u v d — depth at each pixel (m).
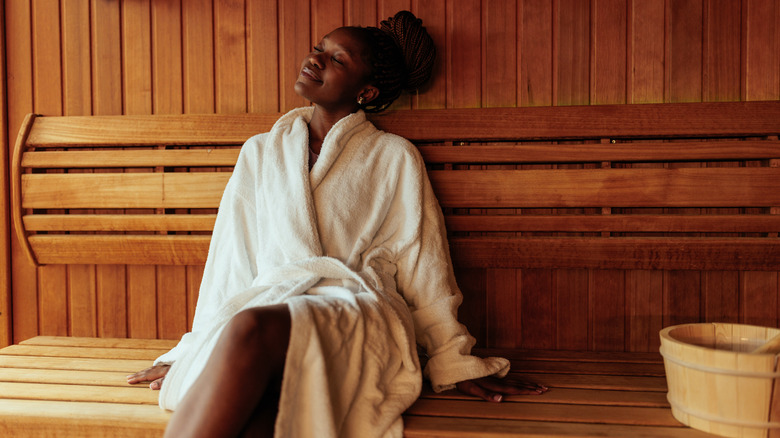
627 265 1.51
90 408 1.14
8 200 1.75
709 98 1.51
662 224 1.49
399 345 1.12
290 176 1.33
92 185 1.66
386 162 1.39
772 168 1.46
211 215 1.63
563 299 1.58
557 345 1.58
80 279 1.74
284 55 1.63
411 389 1.12
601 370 1.39
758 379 0.98
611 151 1.51
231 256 1.37
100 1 1.70
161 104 1.69
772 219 1.45
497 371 1.25
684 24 1.51
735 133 1.47
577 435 1.03
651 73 1.53
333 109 1.43
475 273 1.60
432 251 1.34
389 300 1.16
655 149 1.50
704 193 1.48
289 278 1.21
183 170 1.68
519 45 1.56
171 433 0.91
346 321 1.04
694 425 1.06
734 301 1.52
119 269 1.72
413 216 1.35
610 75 1.54
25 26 1.73
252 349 0.92
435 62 1.59
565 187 1.52
